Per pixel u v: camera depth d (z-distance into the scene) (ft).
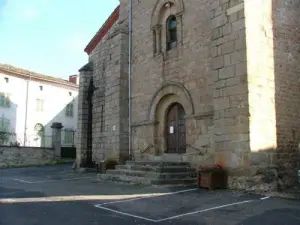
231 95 35.68
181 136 45.80
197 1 43.62
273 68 37.27
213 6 38.70
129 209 25.86
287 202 27.63
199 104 41.81
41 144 116.78
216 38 37.96
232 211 24.61
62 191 35.63
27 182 46.24
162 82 48.26
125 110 54.24
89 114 67.15
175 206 26.78
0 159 83.41
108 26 63.05
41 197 31.73
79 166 65.57
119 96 54.08
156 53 50.11
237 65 35.42
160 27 50.01
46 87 121.29
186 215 23.68
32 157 90.63
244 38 34.99
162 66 48.49
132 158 52.75
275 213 23.68
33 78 116.78
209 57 41.01
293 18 40.86
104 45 64.34
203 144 40.70
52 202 29.07
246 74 34.47
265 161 34.47
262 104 35.22
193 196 31.01
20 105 112.37
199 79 42.14
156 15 50.31
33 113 116.06
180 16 46.19
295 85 39.58
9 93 109.50
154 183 37.29
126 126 53.93
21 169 75.20
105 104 58.03
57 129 98.73
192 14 44.24
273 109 36.29
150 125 49.83
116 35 56.59
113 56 56.75
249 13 35.76
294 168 37.99
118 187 37.55
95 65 66.95
